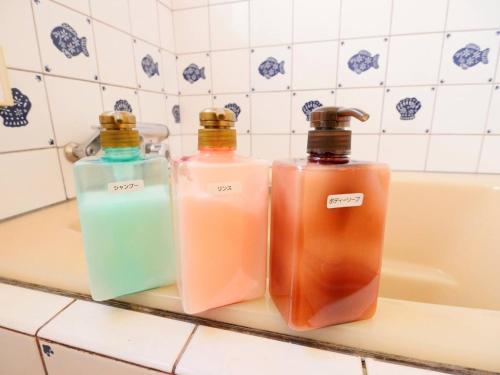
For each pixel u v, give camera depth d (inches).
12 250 13.2
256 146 33.8
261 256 9.7
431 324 8.6
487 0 25.2
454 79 27.5
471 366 7.7
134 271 9.8
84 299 10.7
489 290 21.6
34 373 10.1
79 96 21.3
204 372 7.8
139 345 8.7
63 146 20.3
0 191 16.7
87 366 9.0
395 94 29.0
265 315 9.2
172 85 33.4
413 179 26.5
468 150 28.7
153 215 9.7
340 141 8.2
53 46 19.1
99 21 22.7
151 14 29.0
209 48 32.4
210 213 8.5
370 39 28.2
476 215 23.9
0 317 9.9
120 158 9.3
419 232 26.5
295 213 7.7
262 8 29.9
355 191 7.8
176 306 9.9
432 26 26.8
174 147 34.5
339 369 7.9
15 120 17.2
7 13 16.3
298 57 30.3
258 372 7.8
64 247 13.5
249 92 32.5
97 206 8.9
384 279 26.4
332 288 8.1
